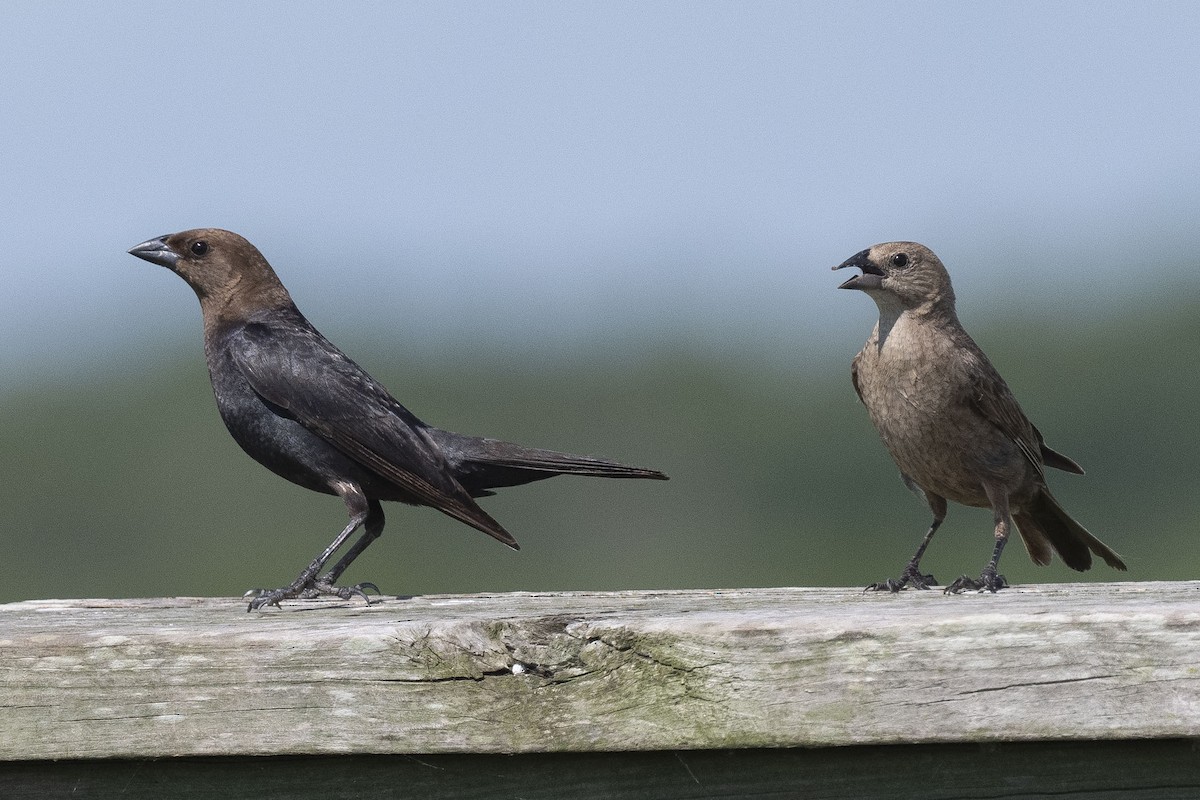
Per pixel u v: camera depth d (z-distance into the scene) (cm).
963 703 616
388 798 658
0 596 2050
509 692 640
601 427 2323
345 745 646
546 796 649
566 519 2112
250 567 2005
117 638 659
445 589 1980
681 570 2031
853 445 2202
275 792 666
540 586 1983
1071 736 610
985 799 629
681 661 631
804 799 639
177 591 2005
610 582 2033
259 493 2155
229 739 652
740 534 2075
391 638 644
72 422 2309
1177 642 604
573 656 638
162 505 2158
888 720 620
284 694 650
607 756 647
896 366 1148
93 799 673
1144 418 2231
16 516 2166
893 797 634
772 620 632
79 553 2067
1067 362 2348
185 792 669
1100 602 664
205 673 654
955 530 2014
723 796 643
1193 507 2095
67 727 659
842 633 623
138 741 656
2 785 673
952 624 617
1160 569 1872
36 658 659
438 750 643
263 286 1234
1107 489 2161
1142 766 620
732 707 628
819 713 623
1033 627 613
